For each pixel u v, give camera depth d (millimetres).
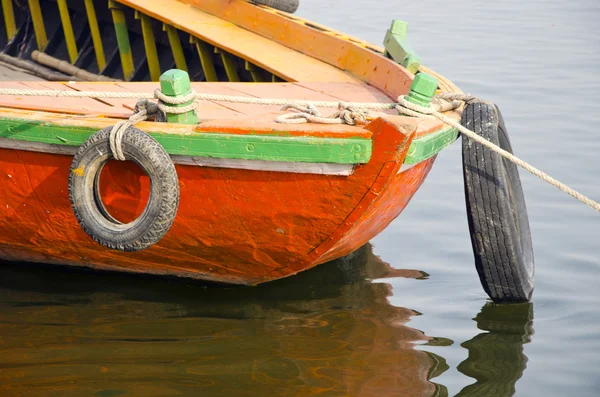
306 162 8148
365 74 11531
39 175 9336
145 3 14312
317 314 9633
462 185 14094
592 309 9945
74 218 9492
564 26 26250
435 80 9039
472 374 8500
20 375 8180
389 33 11828
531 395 8180
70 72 15336
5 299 9828
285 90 10789
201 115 9445
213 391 8008
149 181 8883
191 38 13469
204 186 8727
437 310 9859
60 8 15484
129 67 14922
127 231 8547
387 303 9969
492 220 9688
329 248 9031
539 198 13406
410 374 8438
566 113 17734
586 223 12484
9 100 9812
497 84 19953
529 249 10758
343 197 8367
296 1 14156
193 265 9734
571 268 11055
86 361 8477
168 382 8125
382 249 11594
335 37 12219
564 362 8773
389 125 7742
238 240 9141
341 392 8062
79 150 8531
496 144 9719
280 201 8602
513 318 9727
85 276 10484
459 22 26625
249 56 12180
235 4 13773
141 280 10344
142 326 9234
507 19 27188
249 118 8812
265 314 9578
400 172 8758
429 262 11211
